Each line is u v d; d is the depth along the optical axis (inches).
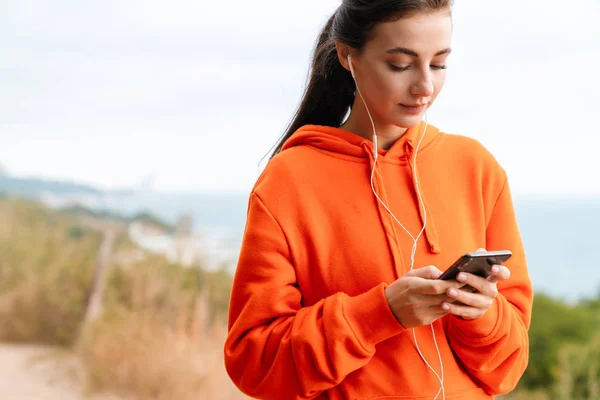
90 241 386.9
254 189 64.2
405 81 56.6
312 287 61.9
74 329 326.0
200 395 235.3
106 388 253.8
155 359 247.6
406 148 63.5
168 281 294.4
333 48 67.1
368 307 55.9
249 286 61.5
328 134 64.1
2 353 315.9
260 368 60.1
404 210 61.9
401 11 54.9
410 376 58.8
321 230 61.6
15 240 386.0
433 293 52.7
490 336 57.7
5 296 339.9
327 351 56.5
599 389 233.1
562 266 1878.7
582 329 279.1
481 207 64.0
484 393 61.8
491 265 51.4
